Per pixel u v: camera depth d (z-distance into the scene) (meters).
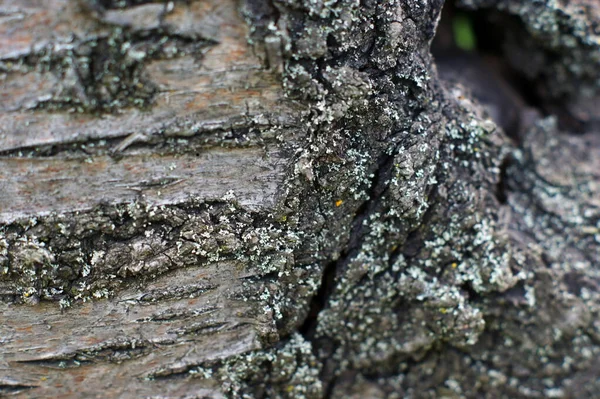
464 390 0.37
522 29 0.38
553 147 0.38
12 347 0.34
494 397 0.37
